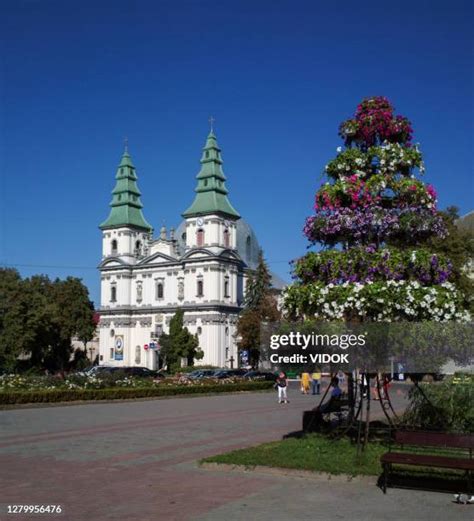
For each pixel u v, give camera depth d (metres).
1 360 79.12
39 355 85.81
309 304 16.84
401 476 14.03
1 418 29.52
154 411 34.03
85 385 42.69
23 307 80.25
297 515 11.27
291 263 18.44
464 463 12.52
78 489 13.35
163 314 109.06
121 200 116.06
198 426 25.83
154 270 111.25
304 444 17.72
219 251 106.31
